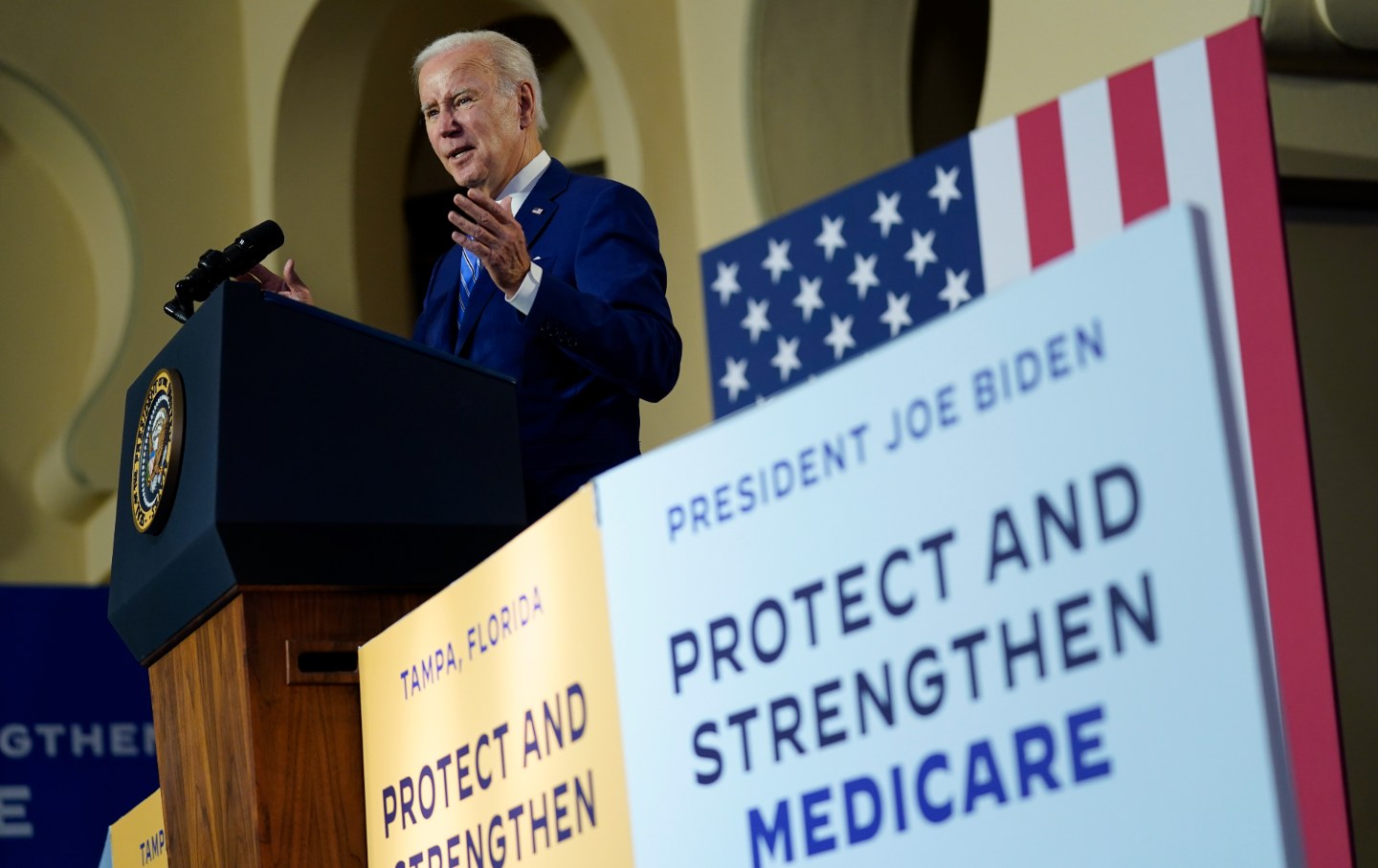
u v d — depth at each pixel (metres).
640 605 1.81
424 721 2.34
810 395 1.60
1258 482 2.79
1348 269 6.69
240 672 2.61
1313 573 2.71
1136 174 3.14
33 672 7.64
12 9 9.84
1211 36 2.98
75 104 9.88
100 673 7.77
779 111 9.56
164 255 9.95
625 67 9.99
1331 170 6.45
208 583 2.68
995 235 3.54
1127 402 1.31
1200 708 1.27
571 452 3.48
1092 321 1.34
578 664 1.93
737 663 1.68
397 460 2.71
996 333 1.42
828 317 3.99
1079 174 3.29
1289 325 2.79
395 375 2.75
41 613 7.70
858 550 1.55
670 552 1.77
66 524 9.91
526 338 3.54
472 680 2.19
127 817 3.71
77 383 10.06
